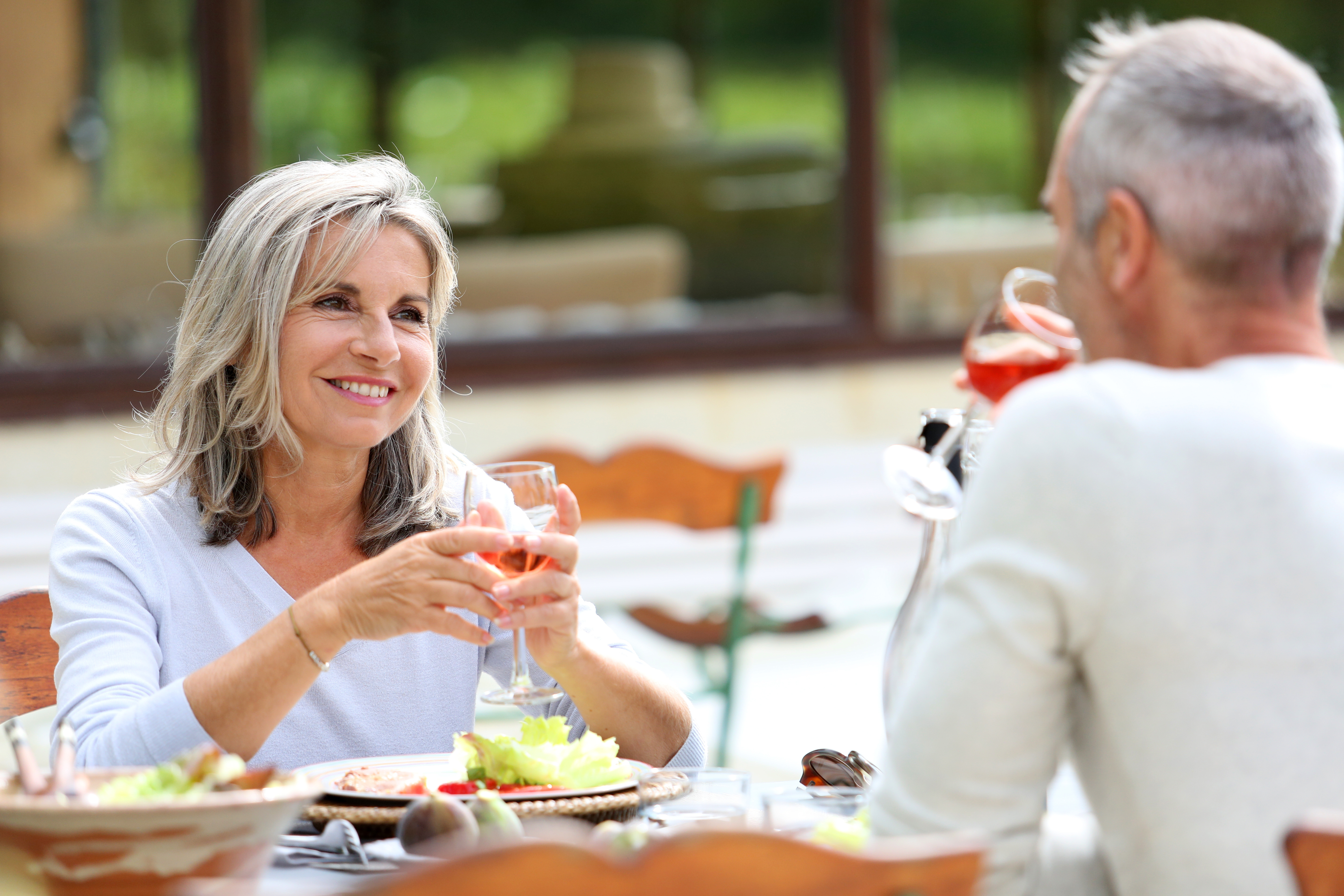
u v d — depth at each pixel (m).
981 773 1.99
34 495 9.05
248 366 3.38
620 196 10.52
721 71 10.71
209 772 2.03
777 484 6.61
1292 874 1.71
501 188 10.34
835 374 10.62
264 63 9.76
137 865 1.90
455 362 9.86
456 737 2.76
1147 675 1.97
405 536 3.62
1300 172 2.10
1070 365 2.96
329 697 3.36
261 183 3.53
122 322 9.48
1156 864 1.99
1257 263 2.12
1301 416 2.05
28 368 9.10
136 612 3.30
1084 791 2.13
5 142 9.33
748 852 1.53
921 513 2.65
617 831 2.04
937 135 10.98
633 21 10.56
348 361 3.37
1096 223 2.20
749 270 10.71
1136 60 2.20
